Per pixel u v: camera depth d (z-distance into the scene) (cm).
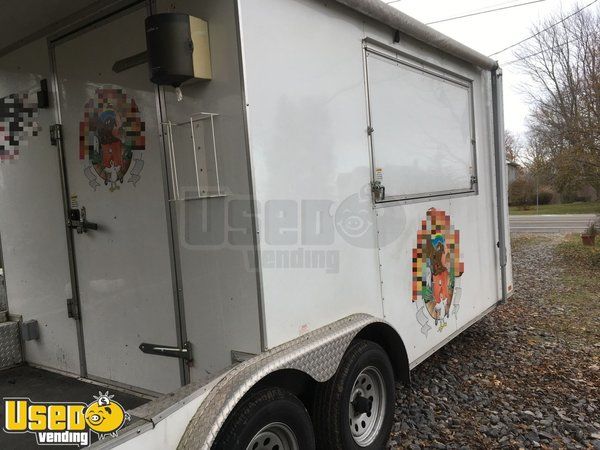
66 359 297
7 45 297
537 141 1702
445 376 405
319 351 223
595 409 341
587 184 1220
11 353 322
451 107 402
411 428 317
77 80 263
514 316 604
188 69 196
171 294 235
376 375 279
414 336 333
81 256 278
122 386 265
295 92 229
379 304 295
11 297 332
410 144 337
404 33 328
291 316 223
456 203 403
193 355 230
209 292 221
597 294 735
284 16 224
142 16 228
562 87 1506
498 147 482
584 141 1155
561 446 293
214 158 210
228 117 204
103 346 273
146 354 250
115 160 251
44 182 293
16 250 322
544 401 355
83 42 256
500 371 416
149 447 163
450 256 391
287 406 206
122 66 238
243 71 198
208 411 179
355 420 266
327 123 252
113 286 262
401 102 328
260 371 192
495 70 475
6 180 319
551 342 496
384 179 303
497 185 485
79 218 275
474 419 329
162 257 237
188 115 216
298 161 229
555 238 1648
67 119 273
